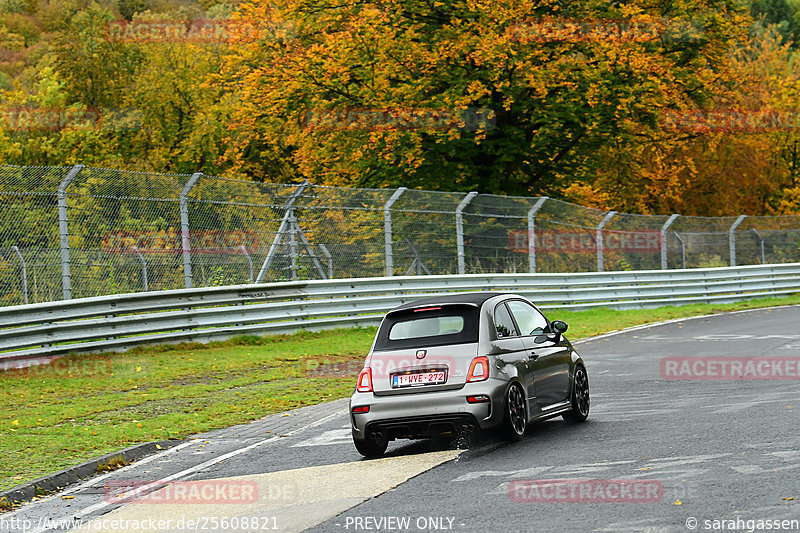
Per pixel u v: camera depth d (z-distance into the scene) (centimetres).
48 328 6488
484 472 3164
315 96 13162
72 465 3806
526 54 12475
